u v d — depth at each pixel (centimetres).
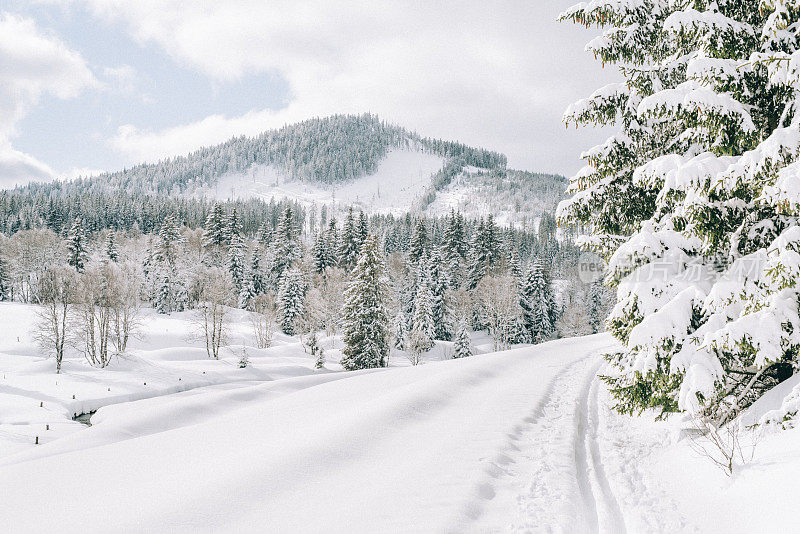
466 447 852
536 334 6353
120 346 5256
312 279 7362
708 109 650
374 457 810
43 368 4422
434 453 822
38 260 8406
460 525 559
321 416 1244
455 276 7181
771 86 667
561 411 1161
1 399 3569
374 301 3934
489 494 658
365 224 7731
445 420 1059
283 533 545
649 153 917
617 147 903
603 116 948
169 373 4678
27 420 3269
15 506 709
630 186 923
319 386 1952
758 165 578
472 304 6694
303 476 716
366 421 991
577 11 988
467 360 2370
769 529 437
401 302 7294
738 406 739
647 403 783
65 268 5878
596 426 1019
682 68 870
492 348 6019
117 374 4503
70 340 5038
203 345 6047
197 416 2486
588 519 588
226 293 6425
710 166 655
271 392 2883
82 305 4941
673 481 646
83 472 880
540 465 771
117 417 2580
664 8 944
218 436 1123
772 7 632
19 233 8706
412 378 1847
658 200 743
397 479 704
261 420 1295
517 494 659
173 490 691
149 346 5869
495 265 7088
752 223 686
